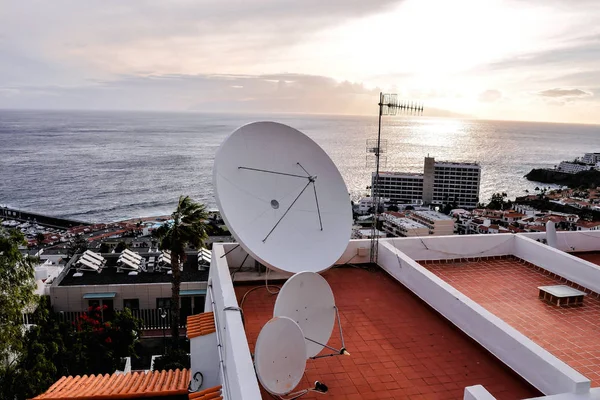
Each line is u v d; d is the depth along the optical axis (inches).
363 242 484.1
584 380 234.1
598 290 419.8
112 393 459.2
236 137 368.8
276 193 378.0
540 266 484.7
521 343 280.7
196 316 419.2
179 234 992.9
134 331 1104.8
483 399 209.3
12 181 7155.5
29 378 671.8
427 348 323.0
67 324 986.7
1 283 654.5
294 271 342.6
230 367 265.7
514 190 7706.7
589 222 3481.8
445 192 6353.3
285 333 236.4
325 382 281.7
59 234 3649.1
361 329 350.0
